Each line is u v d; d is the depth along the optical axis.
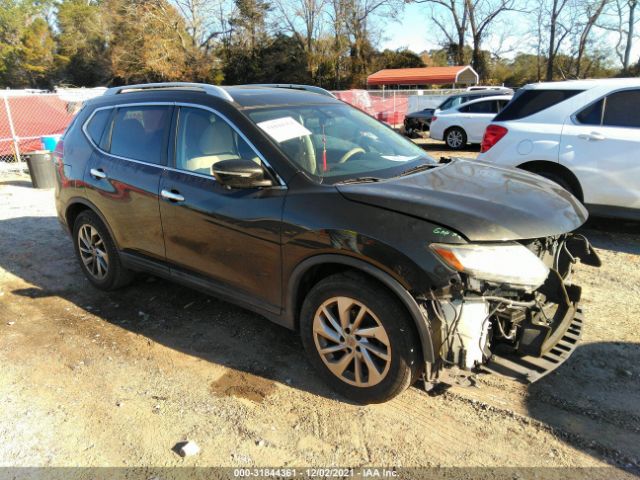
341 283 2.82
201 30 44.03
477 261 2.49
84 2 59.03
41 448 2.71
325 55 45.38
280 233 3.00
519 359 2.76
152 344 3.74
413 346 2.66
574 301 3.22
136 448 2.69
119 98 4.35
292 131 3.39
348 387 2.96
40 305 4.44
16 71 63.78
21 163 12.88
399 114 23.25
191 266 3.68
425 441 2.69
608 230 6.20
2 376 3.38
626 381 3.13
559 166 5.78
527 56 47.78
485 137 6.40
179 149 3.70
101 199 4.23
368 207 2.75
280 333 3.85
